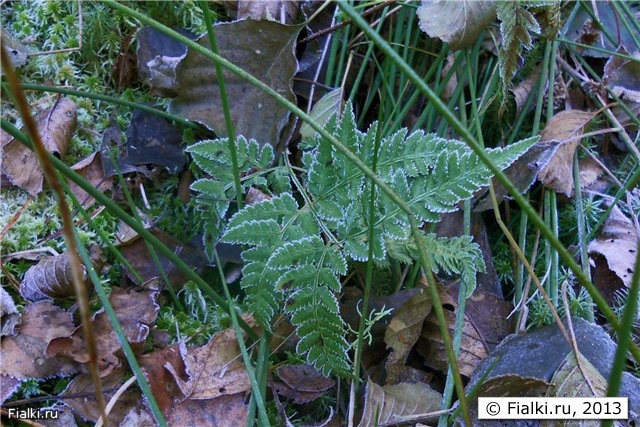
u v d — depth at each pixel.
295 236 0.69
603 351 0.70
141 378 0.64
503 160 0.68
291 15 0.80
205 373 0.70
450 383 0.69
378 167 0.69
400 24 0.80
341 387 0.72
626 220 0.78
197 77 0.75
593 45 0.83
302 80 0.78
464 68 0.80
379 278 0.74
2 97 0.76
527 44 0.75
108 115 0.78
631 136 0.82
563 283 0.73
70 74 0.78
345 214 0.69
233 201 0.72
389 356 0.71
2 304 0.70
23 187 0.74
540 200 0.79
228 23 0.74
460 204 0.77
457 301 0.74
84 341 0.70
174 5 0.79
